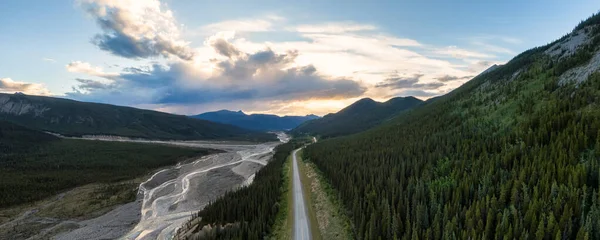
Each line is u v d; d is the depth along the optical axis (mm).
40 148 163375
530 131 51156
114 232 64812
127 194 93688
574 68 73938
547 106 60719
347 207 54156
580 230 25969
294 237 49906
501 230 29953
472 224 31500
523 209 32312
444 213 35156
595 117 44844
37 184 94000
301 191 79250
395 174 55438
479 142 59875
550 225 27578
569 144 42188
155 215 76250
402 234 37125
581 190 32281
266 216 58562
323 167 93688
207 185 108500
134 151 175375
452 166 53000
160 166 150500
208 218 58844
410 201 44344
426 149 69188
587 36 98562
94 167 129625
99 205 82438
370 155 82000
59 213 75000
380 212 42438
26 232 63188
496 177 41156
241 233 48406
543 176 35750
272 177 91750
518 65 121750
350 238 44812
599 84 55656
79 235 62938
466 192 40031
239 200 65625
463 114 91938
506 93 86188
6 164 118000
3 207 75625
